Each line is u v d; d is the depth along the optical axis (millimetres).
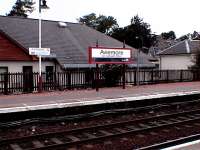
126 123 15438
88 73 27906
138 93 22766
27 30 36594
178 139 11625
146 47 70062
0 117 15391
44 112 16641
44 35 36688
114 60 25625
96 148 11492
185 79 37000
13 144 11930
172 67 51656
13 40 31391
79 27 43188
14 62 30531
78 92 23828
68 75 26828
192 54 47062
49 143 12172
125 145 11836
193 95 23953
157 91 24328
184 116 18031
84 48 37281
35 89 25703
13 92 24641
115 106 19266
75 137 13016
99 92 23641
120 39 67188
